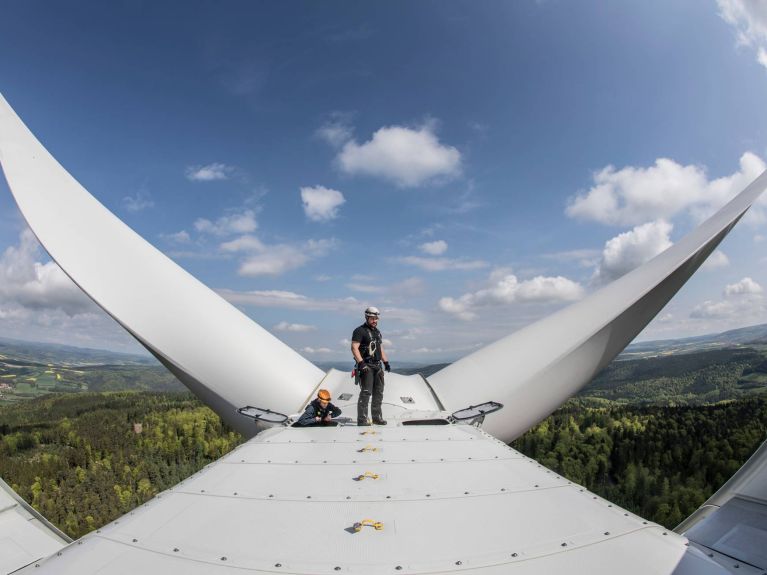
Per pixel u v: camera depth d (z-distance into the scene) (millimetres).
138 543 3645
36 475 76625
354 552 3500
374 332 10398
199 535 3799
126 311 12531
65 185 13477
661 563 3338
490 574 3176
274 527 3959
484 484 5121
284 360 14648
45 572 3203
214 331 13664
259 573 3199
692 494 52781
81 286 12211
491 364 14312
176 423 97500
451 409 12859
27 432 92812
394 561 3359
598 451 66500
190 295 14062
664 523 50094
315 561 3361
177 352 12805
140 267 13461
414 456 6410
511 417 13773
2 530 6328
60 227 12609
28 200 12391
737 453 56312
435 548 3562
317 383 14594
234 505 4484
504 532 3840
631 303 12414
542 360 13312
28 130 13438
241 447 7055
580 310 14234
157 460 84312
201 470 5789
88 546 3598
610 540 3695
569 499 4633
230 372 13328
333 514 4246
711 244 12391
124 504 69812
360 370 10102
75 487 74062
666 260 13180
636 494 56031
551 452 68375
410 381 14523
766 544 4449
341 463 6039
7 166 12445
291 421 10562
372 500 4609
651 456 62719
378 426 9031
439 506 4441
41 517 6785
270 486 5086
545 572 3197
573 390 14016
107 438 90812
